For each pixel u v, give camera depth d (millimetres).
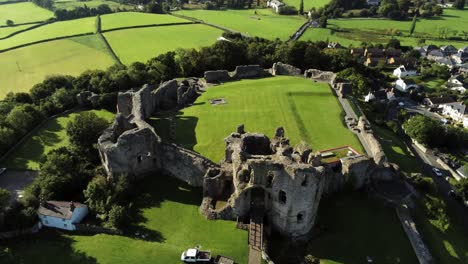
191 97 112562
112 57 159500
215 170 69500
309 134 90312
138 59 158250
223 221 65938
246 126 93125
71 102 113688
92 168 79000
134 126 80250
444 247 70562
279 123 95062
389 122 122188
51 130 100625
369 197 75812
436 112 151375
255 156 63906
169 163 76312
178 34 195375
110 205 67562
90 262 57625
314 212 64562
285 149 64375
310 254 62500
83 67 149875
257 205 66875
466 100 153125
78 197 72062
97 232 64438
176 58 149875
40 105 109188
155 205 70125
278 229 65812
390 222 70250
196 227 64750
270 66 151750
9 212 64938
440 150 116000
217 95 113062
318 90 116125
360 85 138500
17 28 199500
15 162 86188
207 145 83312
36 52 164000
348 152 81250
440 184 98438
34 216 64688
